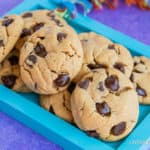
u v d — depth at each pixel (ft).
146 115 1.57
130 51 1.77
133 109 1.47
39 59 1.52
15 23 1.62
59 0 1.92
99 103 1.45
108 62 1.59
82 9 2.00
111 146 1.47
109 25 2.01
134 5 2.08
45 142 1.54
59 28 1.58
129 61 1.63
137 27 2.01
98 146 1.43
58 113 1.53
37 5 1.93
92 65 1.58
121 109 1.44
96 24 1.86
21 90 1.63
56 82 1.50
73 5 1.91
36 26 1.67
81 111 1.44
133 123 1.47
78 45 1.53
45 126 1.49
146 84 1.61
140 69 1.65
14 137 1.55
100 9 2.05
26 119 1.54
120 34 1.82
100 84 1.48
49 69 1.50
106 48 1.64
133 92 1.50
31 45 1.55
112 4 2.06
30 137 1.56
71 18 1.87
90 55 1.60
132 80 1.62
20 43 1.65
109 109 1.44
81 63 1.53
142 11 2.07
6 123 1.59
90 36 1.70
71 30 1.60
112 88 1.48
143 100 1.60
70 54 1.51
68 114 1.53
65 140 1.46
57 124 1.49
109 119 1.43
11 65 1.64
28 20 1.70
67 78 1.50
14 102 1.55
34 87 1.52
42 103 1.58
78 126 1.47
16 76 1.63
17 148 1.53
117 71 1.53
